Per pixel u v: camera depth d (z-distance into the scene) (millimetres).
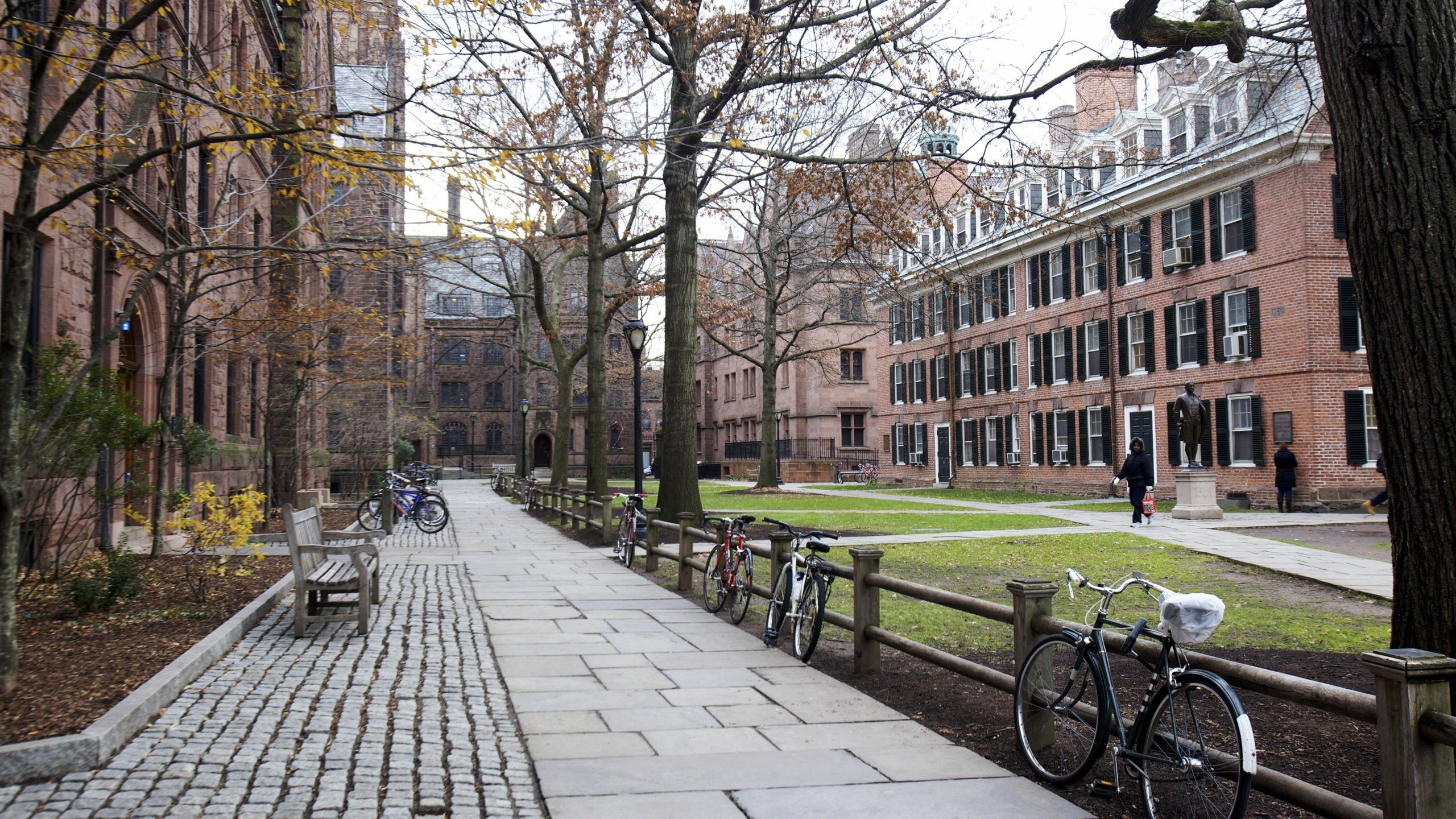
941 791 4531
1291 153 10297
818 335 56562
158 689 5551
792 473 53562
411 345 22062
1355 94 4785
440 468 61875
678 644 8242
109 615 8320
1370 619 9828
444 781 4523
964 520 22391
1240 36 7531
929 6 15297
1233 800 3598
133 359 14914
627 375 59656
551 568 14000
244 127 8289
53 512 10367
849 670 7293
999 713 6027
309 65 27219
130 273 13789
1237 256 27359
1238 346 27141
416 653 7539
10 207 10047
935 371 44469
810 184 17797
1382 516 22297
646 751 5145
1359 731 5488
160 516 12602
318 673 6691
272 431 17891
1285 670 7363
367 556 9367
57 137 6188
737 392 69188
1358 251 4828
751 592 8938
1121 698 6395
